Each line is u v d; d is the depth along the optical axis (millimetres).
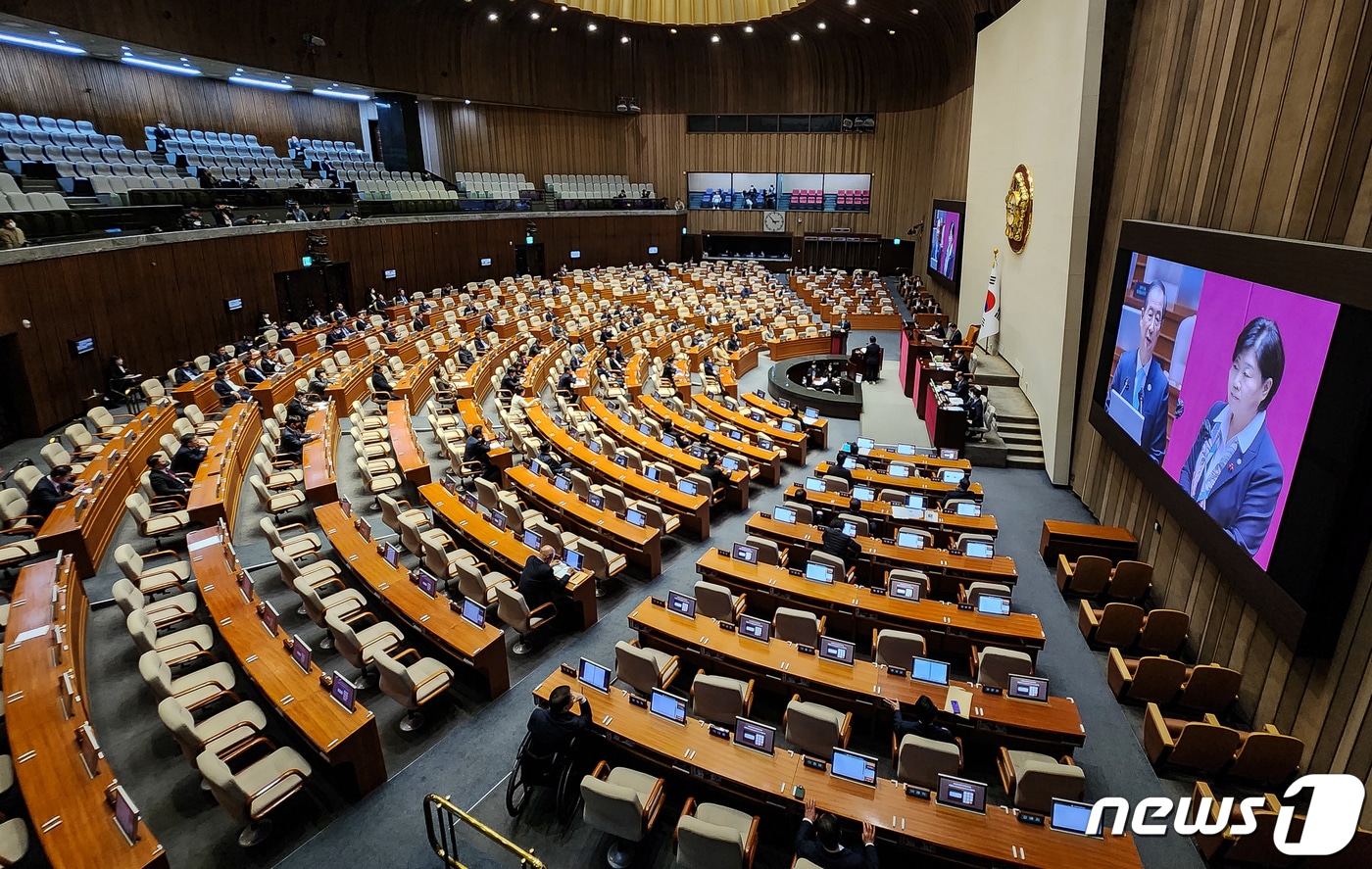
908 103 38344
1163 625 9250
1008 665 7754
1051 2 15469
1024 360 17844
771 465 15195
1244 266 8000
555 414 19219
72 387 16266
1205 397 8812
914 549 10898
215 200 22375
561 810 6598
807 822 5699
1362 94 6574
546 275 38344
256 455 12508
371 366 20172
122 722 7715
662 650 8750
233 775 6477
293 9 26328
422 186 32844
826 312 32312
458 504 11773
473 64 34594
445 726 7984
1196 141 9836
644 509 11555
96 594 9961
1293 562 6848
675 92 41000
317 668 7430
